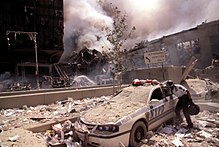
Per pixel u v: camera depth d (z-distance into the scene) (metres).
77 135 5.46
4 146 4.68
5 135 5.55
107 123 5.00
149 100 6.25
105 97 13.48
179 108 7.41
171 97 7.19
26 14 32.78
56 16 36.28
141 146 5.19
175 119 7.46
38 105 10.80
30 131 6.16
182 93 7.16
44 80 30.28
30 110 9.52
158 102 6.08
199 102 10.85
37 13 34.12
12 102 9.92
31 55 34.44
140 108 5.82
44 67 34.72
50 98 11.43
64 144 5.46
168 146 5.14
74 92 12.60
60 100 11.89
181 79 20.88
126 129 5.02
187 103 6.90
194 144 5.24
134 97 6.64
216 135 5.81
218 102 10.60
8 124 6.99
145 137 5.60
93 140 4.98
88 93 13.41
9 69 32.34
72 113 8.67
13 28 31.56
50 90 14.92
